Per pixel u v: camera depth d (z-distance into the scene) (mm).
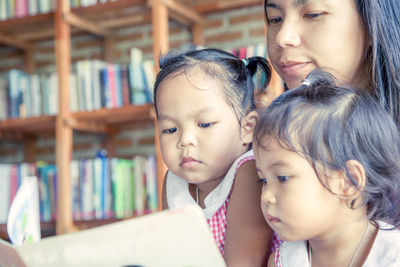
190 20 3002
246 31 2961
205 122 1040
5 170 3023
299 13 1068
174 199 1189
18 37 3379
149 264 712
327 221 831
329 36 1034
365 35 1052
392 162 885
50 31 3287
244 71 1132
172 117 1065
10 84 3076
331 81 958
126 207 2744
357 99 892
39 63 3498
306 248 914
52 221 2920
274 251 960
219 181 1110
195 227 700
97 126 3051
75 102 2879
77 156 3336
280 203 834
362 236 861
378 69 1033
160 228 702
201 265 710
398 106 1028
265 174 861
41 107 3023
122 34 3264
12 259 740
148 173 2719
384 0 1025
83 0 2902
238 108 1080
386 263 811
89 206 2801
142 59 3209
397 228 870
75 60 3383
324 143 824
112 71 2812
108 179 2779
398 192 891
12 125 3012
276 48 1118
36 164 3061
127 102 2783
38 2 3051
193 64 1090
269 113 875
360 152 849
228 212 1037
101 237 710
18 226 1160
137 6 2764
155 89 1132
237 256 1008
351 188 827
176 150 1066
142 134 3191
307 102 868
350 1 1033
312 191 814
